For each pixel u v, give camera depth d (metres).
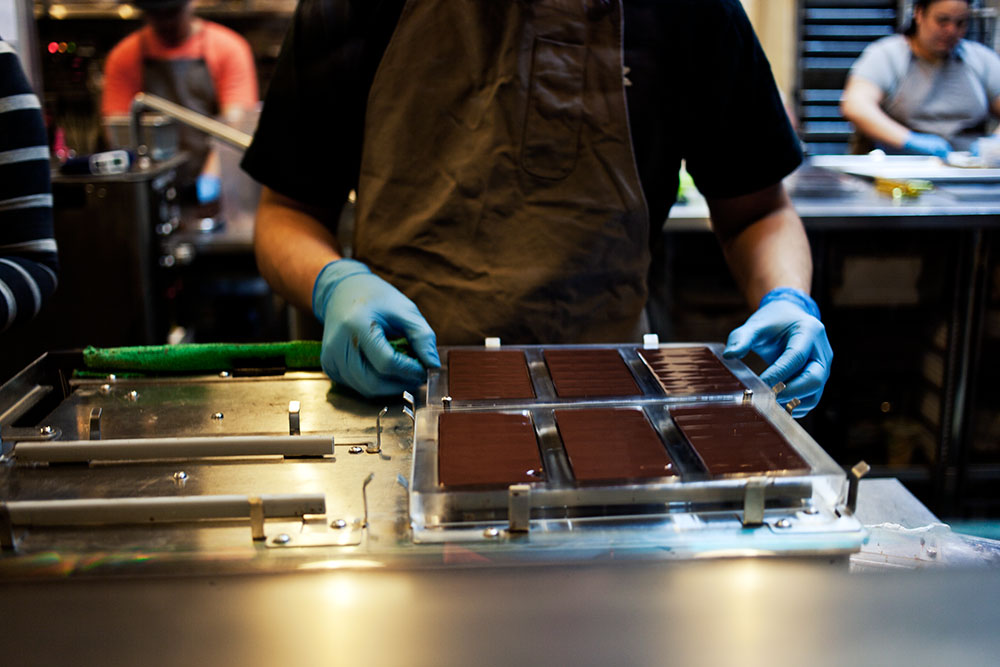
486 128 1.20
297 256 1.26
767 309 1.17
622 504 0.83
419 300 1.25
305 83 1.23
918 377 2.56
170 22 3.10
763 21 3.54
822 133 3.62
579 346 1.13
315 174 1.29
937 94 3.10
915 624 0.77
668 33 1.22
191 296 2.63
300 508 0.83
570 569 0.80
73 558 0.80
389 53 1.21
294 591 0.79
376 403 1.06
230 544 0.81
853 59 3.56
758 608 0.78
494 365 1.08
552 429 0.95
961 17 2.91
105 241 2.10
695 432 0.92
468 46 1.19
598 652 0.76
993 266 2.36
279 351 1.14
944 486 2.49
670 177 1.30
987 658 0.75
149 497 0.86
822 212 2.24
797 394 1.08
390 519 0.84
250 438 0.91
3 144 1.22
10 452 0.93
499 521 0.83
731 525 0.82
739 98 1.26
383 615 0.77
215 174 2.67
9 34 2.04
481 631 0.77
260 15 3.77
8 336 2.14
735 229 1.41
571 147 1.21
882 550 0.82
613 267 1.26
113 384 1.09
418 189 1.23
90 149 3.24
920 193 2.44
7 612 0.77
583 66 1.20
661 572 0.79
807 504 0.84
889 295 2.41
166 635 0.76
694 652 0.75
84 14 3.58
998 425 2.50
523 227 1.22
